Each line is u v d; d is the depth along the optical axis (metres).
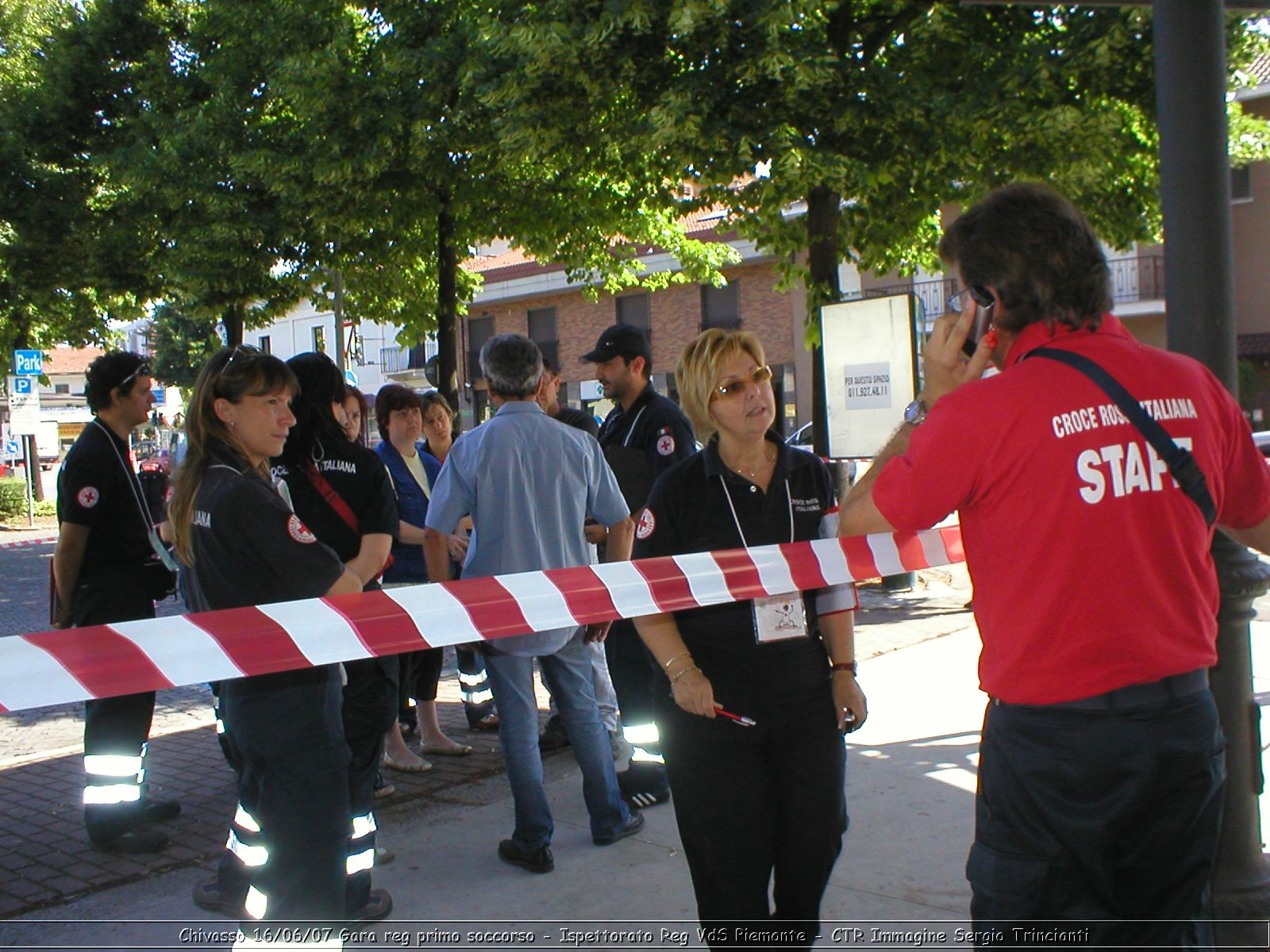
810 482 2.91
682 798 2.77
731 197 11.05
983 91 9.21
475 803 4.80
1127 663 1.93
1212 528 2.06
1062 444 1.93
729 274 28.02
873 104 9.16
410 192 12.62
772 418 2.85
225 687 2.88
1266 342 23.52
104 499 4.31
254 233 13.47
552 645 3.95
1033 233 2.04
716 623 2.74
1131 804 1.94
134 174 14.02
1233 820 3.03
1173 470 1.97
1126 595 1.93
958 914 3.52
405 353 37.69
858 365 9.07
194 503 2.82
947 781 4.78
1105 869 1.99
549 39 9.49
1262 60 22.41
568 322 31.50
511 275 31.69
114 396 4.37
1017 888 2.02
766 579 2.66
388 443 5.55
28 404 21.56
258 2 13.06
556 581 2.61
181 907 3.77
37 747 6.51
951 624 8.38
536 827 4.00
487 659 4.00
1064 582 1.93
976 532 2.05
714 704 2.69
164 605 11.36
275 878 2.84
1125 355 2.04
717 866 2.75
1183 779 1.97
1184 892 2.05
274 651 2.36
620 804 4.30
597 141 10.64
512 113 10.29
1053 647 1.95
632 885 3.86
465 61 11.30
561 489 4.09
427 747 5.60
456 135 11.72
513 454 4.00
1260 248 24.00
